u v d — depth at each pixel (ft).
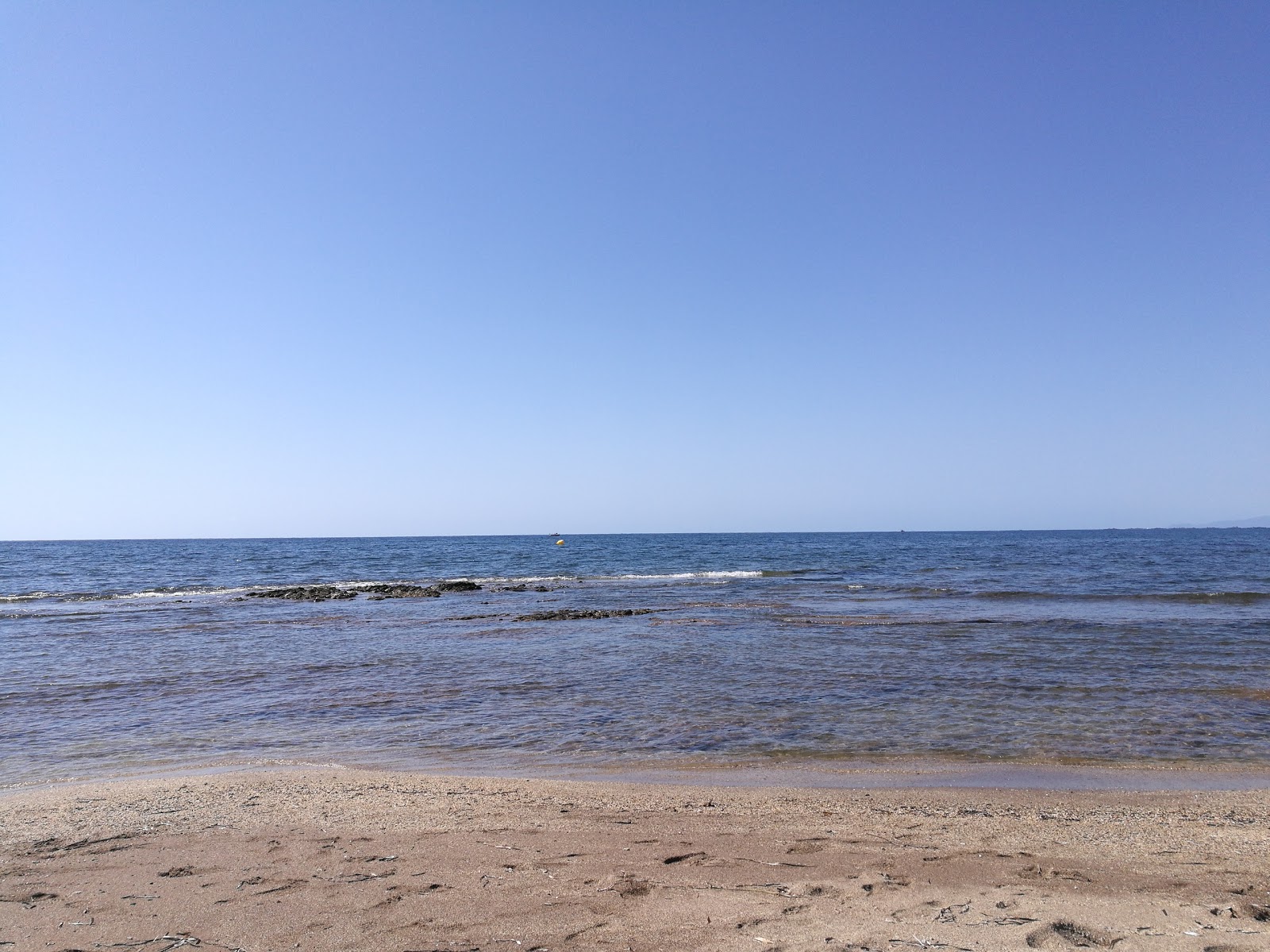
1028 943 14.67
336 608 105.50
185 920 16.30
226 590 136.98
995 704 42.32
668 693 46.29
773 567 196.54
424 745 35.53
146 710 43.29
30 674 54.34
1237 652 58.70
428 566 209.36
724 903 16.90
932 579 148.15
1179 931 15.08
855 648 62.90
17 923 16.26
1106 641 65.05
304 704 44.57
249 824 23.25
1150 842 21.56
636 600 112.47
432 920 16.16
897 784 28.81
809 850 20.65
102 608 106.22
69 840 21.79
